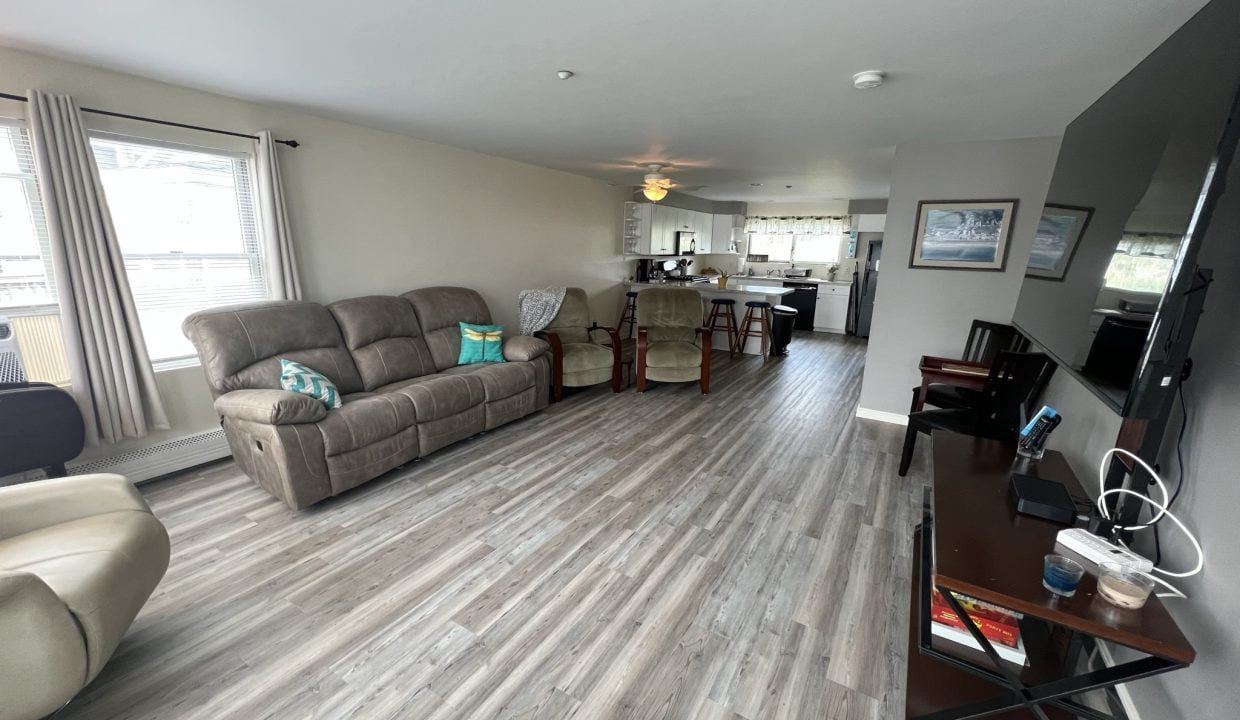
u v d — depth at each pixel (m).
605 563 2.25
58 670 1.28
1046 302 2.14
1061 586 1.13
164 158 2.87
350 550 2.30
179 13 1.89
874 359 4.23
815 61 2.19
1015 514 1.50
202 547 2.29
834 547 2.41
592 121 3.45
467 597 2.01
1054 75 2.26
